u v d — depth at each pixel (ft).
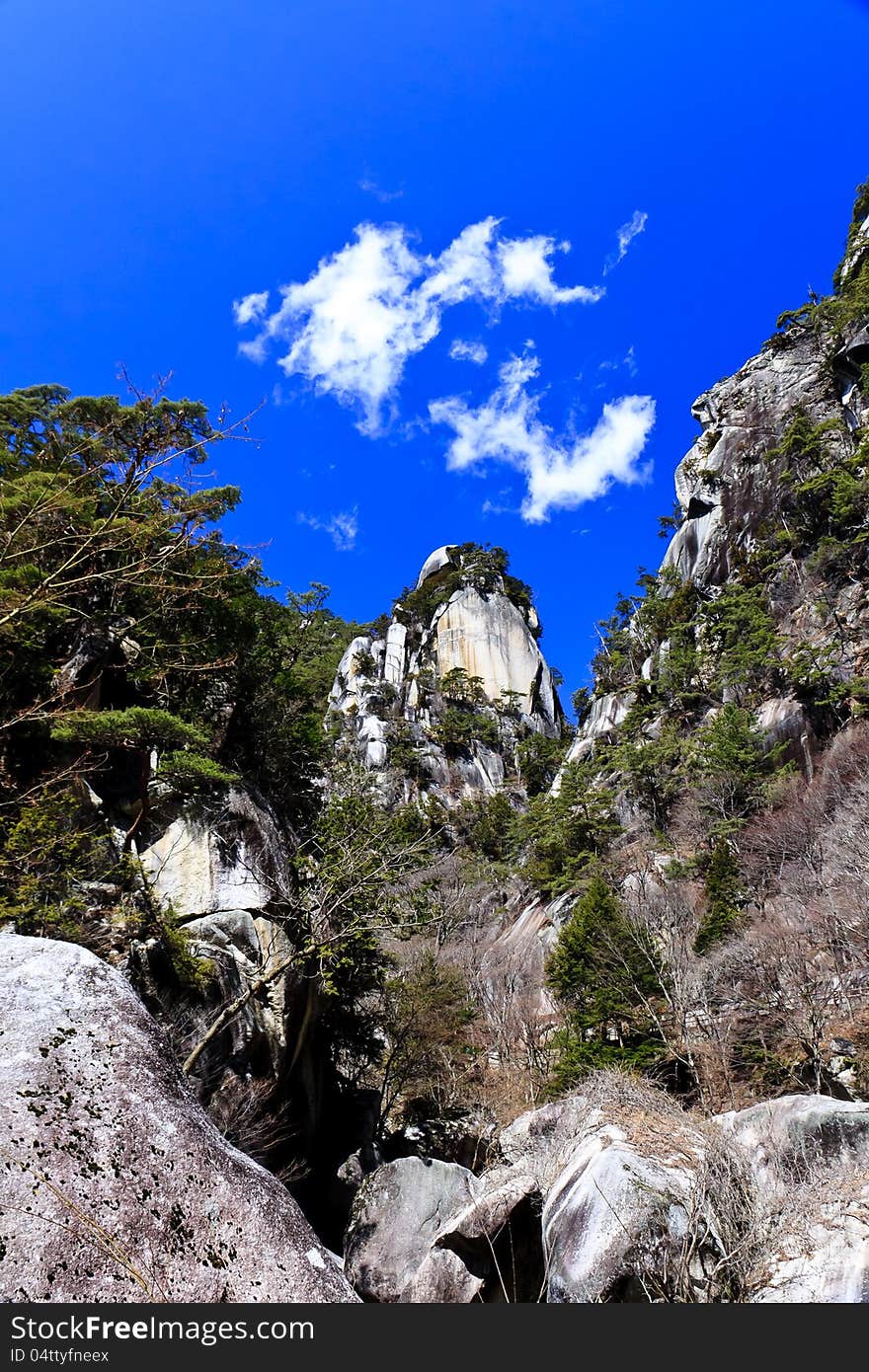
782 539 162.50
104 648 48.80
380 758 217.97
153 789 52.34
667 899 99.45
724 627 160.04
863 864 77.30
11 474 44.55
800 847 97.76
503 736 244.22
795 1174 33.27
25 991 13.14
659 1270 25.03
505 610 277.44
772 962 71.72
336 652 275.80
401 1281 41.37
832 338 191.83
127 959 39.63
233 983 47.37
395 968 78.18
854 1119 34.22
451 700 250.57
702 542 192.95
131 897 42.63
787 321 208.95
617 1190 27.55
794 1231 25.25
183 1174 12.45
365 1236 44.91
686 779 137.80
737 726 130.31
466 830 190.08
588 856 134.82
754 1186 28.89
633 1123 34.04
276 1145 49.70
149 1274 11.23
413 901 51.80
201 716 60.34
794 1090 62.80
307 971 53.26
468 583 284.20
